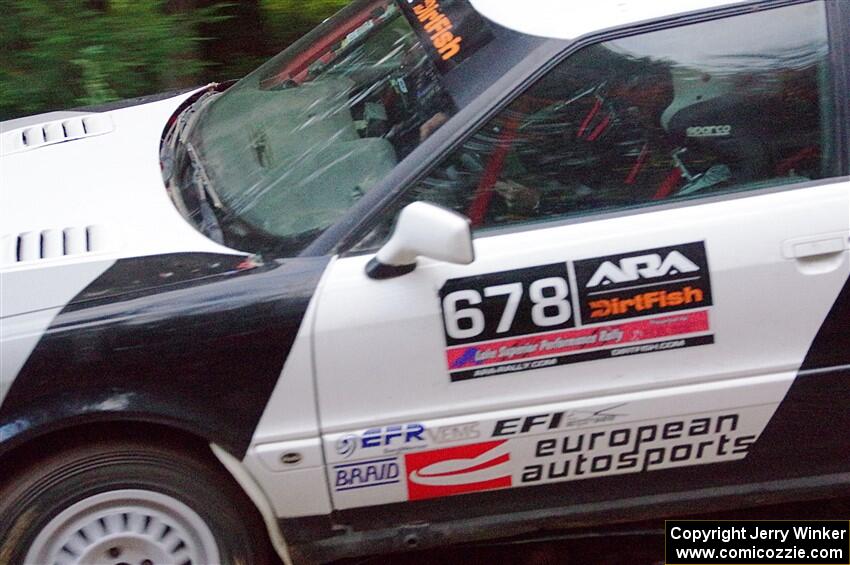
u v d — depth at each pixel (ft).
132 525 9.44
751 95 9.63
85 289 9.07
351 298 9.00
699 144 9.61
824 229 9.27
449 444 9.36
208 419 9.03
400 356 9.07
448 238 8.54
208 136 11.21
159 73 15.93
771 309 9.29
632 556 11.37
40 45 15.34
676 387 9.41
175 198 10.21
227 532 9.59
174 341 8.89
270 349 8.96
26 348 8.76
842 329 9.39
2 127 12.55
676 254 9.18
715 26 9.61
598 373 9.31
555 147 9.49
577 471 9.69
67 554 9.34
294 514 9.52
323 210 9.53
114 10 15.51
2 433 8.75
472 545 10.80
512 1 9.97
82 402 8.82
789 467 9.99
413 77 10.08
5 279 9.15
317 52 11.52
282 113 10.84
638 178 9.54
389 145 9.70
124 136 11.55
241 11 17.80
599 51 9.53
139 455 9.19
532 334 9.15
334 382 9.09
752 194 9.48
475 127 9.39
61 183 10.53
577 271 9.14
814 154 9.60
